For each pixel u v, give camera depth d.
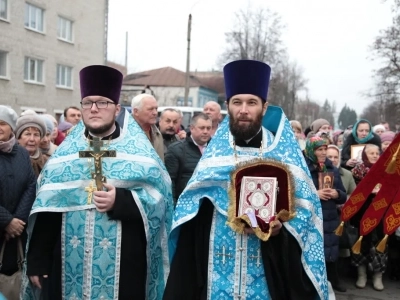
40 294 3.07
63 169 2.83
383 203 2.81
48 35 23.39
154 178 2.88
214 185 2.40
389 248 5.43
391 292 5.11
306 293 2.31
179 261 2.45
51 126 4.88
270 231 2.16
